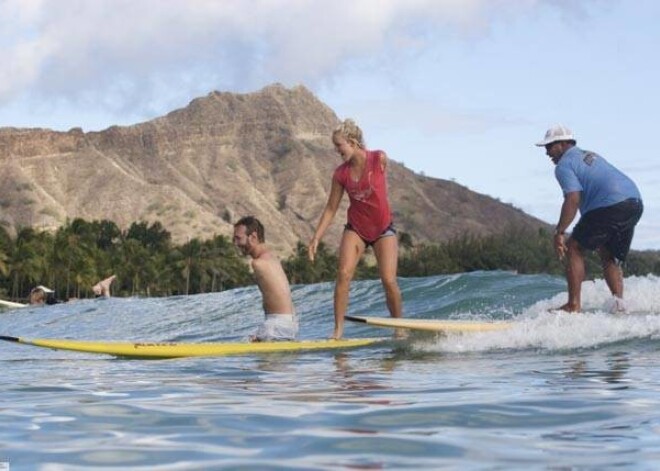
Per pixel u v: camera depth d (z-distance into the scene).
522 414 3.36
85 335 11.25
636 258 110.00
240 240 7.81
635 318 7.09
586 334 6.71
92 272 91.81
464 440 2.84
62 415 3.46
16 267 84.94
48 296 24.94
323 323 10.16
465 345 6.68
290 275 119.25
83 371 5.66
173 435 3.00
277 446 2.79
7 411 3.58
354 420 3.26
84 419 3.35
